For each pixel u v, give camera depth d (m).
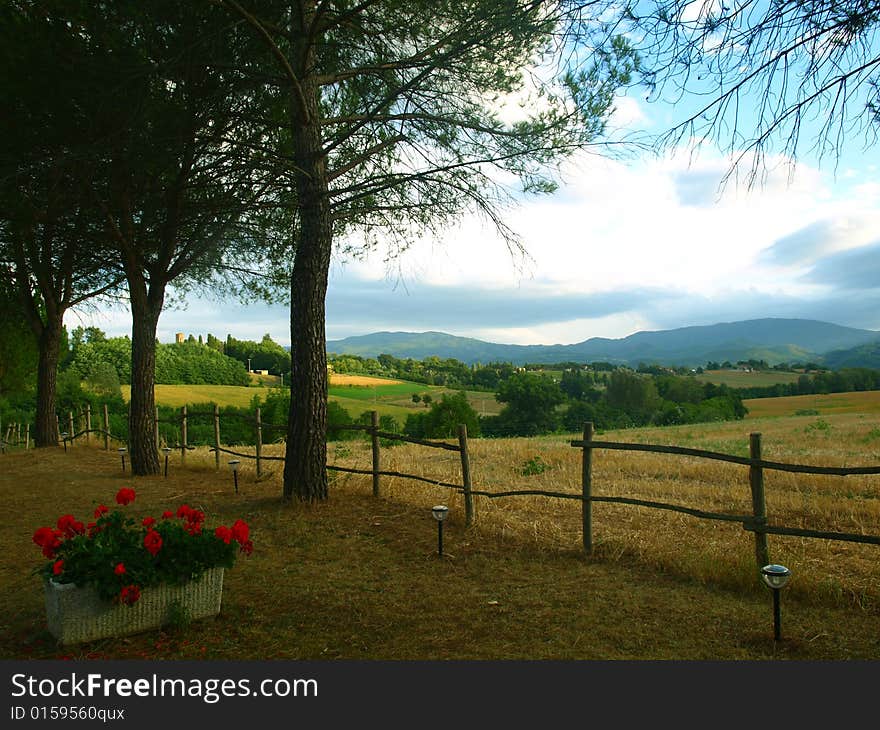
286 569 5.65
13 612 4.64
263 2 7.78
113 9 7.32
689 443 20.11
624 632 4.20
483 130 7.62
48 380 16.94
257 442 10.91
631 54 3.37
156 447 11.73
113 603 4.05
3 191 8.01
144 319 11.50
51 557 4.04
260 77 7.67
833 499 9.02
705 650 3.92
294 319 8.20
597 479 11.05
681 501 8.92
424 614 4.55
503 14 5.79
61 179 8.45
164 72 7.54
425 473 11.05
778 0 3.05
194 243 10.75
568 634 4.17
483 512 7.52
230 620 4.45
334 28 7.93
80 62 7.66
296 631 4.27
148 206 10.00
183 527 4.48
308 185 8.02
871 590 4.76
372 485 8.93
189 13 7.64
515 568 5.63
